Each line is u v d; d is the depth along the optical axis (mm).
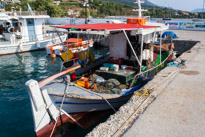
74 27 7207
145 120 4449
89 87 7285
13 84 11773
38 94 5527
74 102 6438
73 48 18172
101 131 4098
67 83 6867
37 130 5961
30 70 14836
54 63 17047
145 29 7723
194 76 7625
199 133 3945
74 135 6512
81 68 8781
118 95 6836
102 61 10164
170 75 7789
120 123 4395
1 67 15633
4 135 6793
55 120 6316
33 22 22531
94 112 7227
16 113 8328
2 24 21656
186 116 4594
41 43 22656
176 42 19875
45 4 54500
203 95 5773
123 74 7645
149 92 5996
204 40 19531
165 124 4281
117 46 9195
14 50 20719
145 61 8586
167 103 5270
